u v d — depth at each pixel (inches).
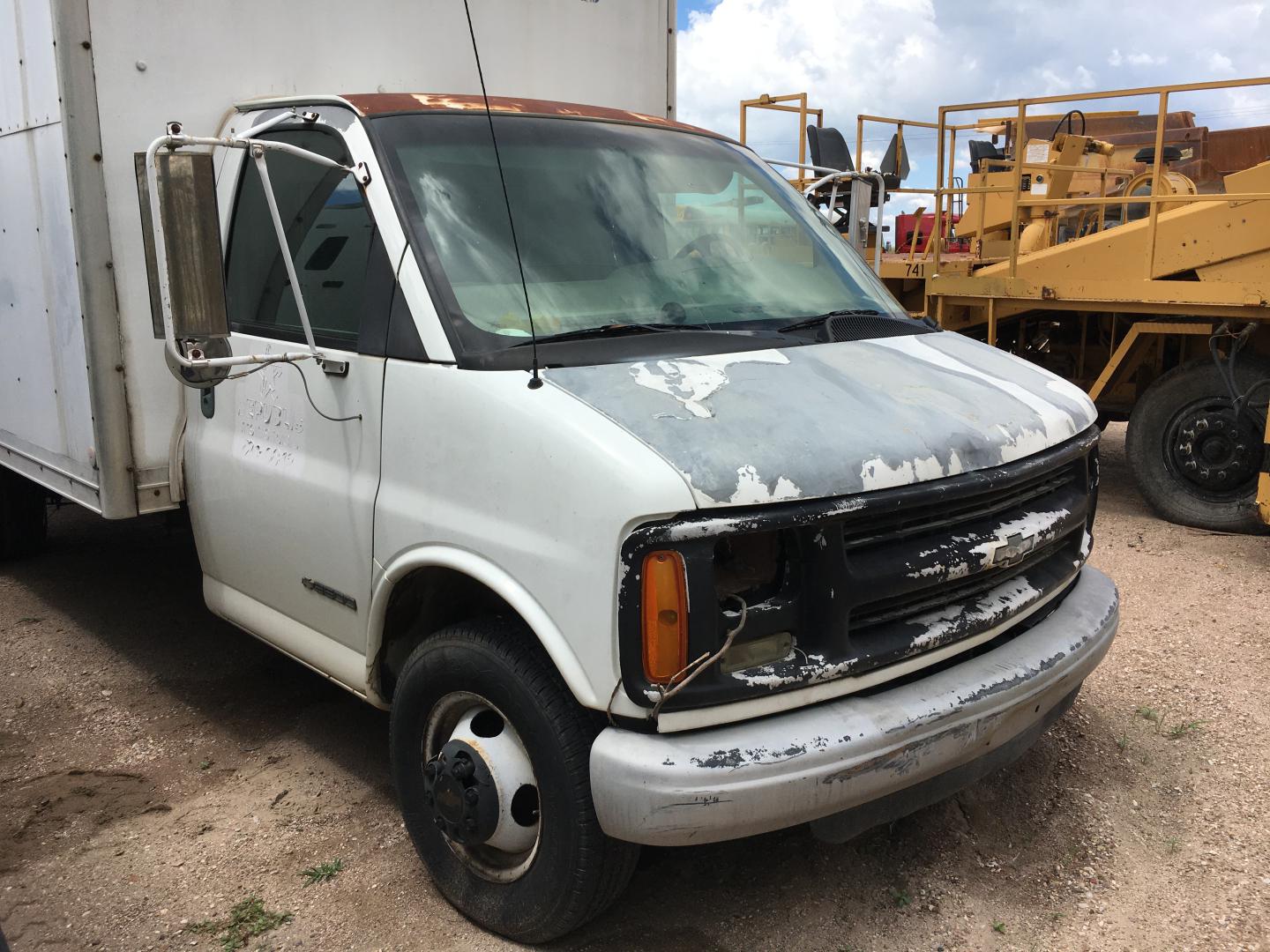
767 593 101.9
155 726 172.6
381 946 118.1
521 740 109.5
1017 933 119.5
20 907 125.9
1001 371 137.9
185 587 239.6
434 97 143.3
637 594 95.8
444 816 115.3
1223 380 269.4
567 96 205.8
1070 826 140.0
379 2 177.8
